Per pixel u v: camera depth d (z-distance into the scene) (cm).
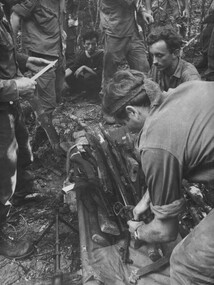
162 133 169
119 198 259
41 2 393
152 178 174
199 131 168
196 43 600
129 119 188
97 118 455
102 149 264
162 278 217
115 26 439
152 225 192
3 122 273
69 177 293
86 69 511
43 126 390
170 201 179
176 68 303
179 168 171
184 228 249
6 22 272
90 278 222
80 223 252
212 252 177
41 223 320
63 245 294
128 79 184
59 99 457
